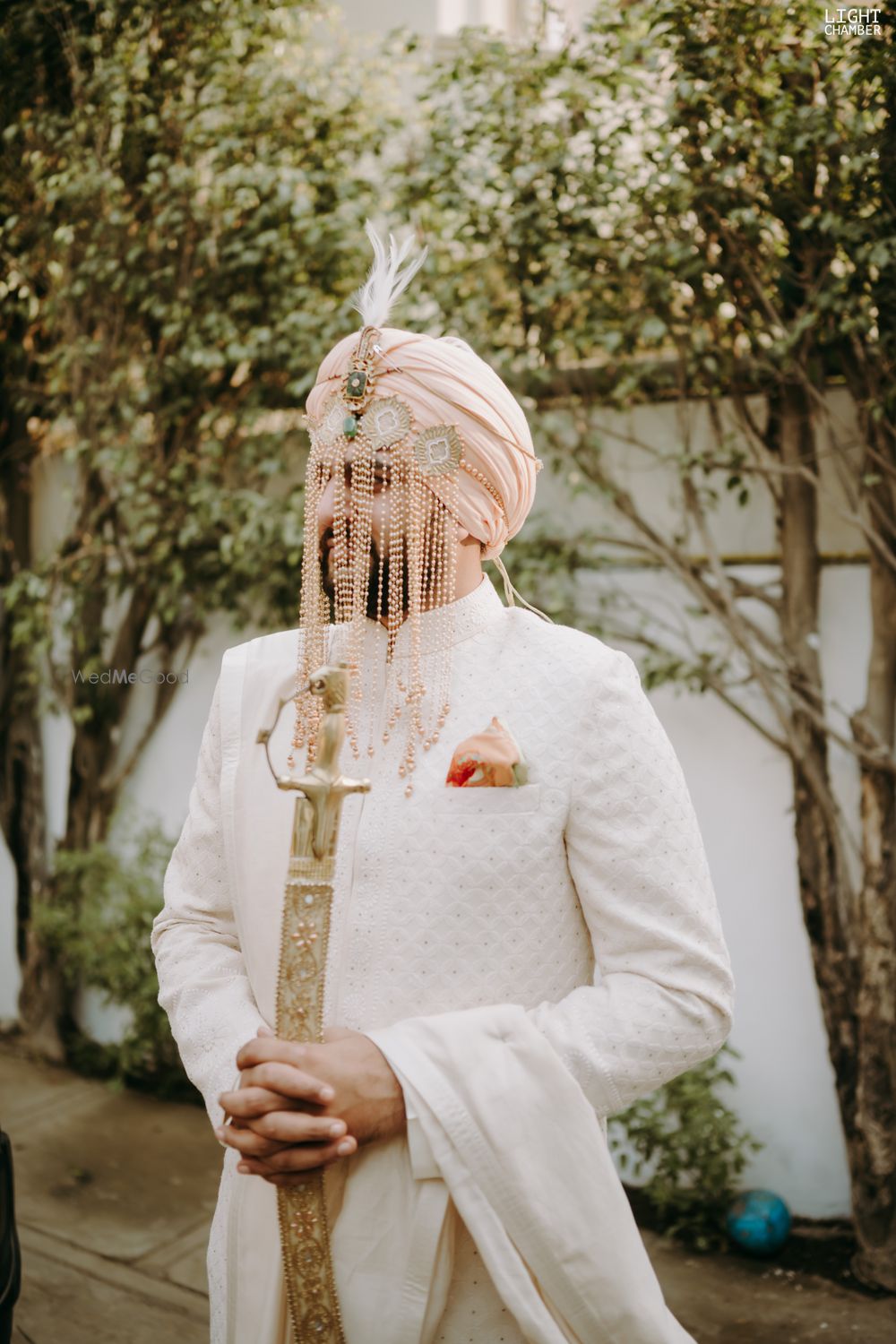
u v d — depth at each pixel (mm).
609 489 2943
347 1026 1011
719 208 2572
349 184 3199
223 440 3486
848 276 2449
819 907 2723
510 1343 978
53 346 3848
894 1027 2594
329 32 3512
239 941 1157
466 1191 915
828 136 2381
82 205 3379
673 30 2521
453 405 1073
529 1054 933
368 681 1130
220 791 1144
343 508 1096
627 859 996
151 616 3850
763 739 2875
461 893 1003
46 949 3963
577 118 2799
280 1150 900
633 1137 2816
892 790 2623
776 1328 2408
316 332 3145
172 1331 2430
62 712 4086
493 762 1012
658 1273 2637
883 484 2621
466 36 2918
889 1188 2572
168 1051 3674
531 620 1149
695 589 2844
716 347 2740
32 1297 2537
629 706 1050
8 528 4105
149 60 3283
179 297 3338
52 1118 3510
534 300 2844
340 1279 950
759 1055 2879
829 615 2773
